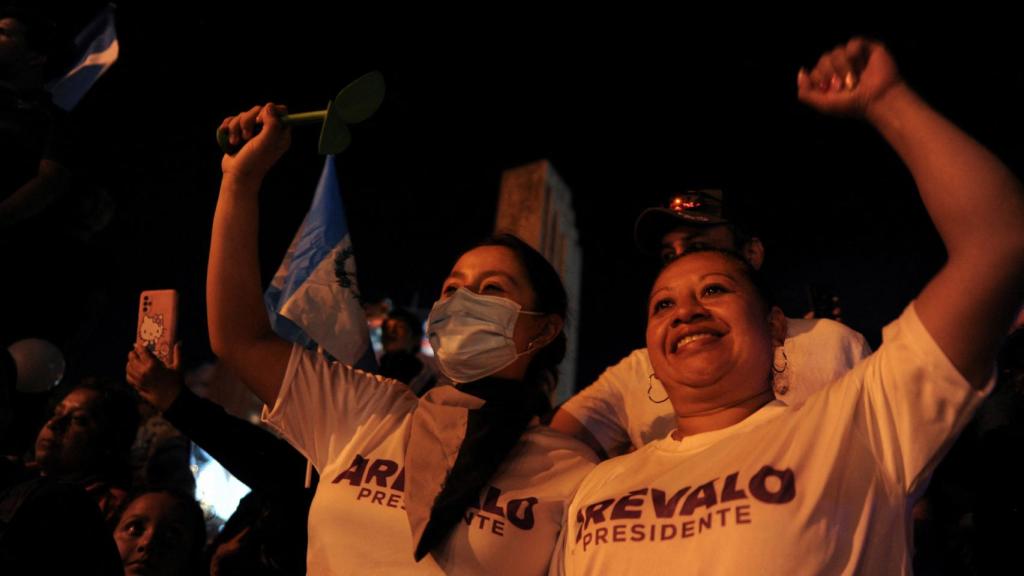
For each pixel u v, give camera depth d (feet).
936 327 6.10
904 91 6.16
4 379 9.77
